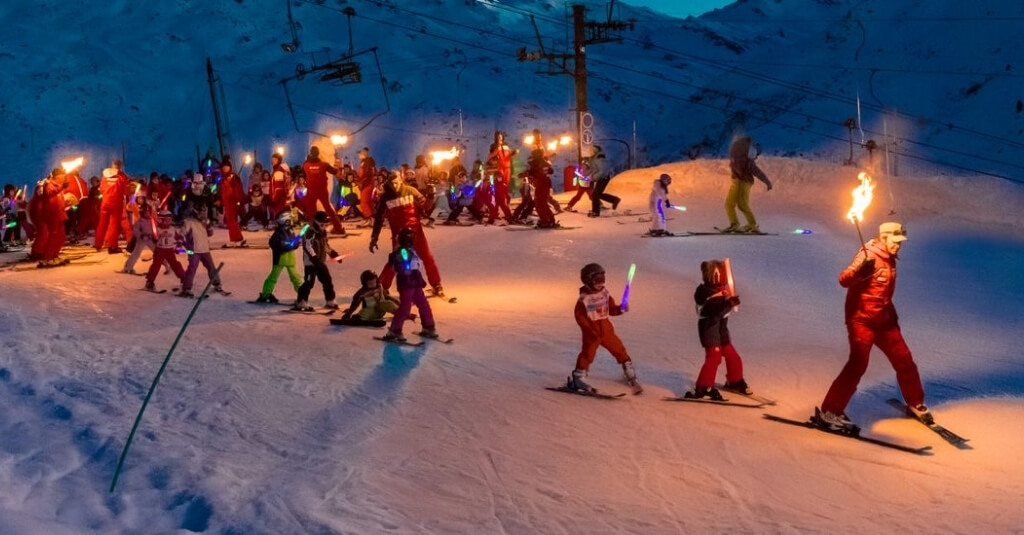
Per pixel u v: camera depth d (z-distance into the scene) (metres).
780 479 6.98
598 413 8.48
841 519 6.24
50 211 17.83
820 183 28.89
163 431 7.49
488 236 21.61
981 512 6.41
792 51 82.50
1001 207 26.50
